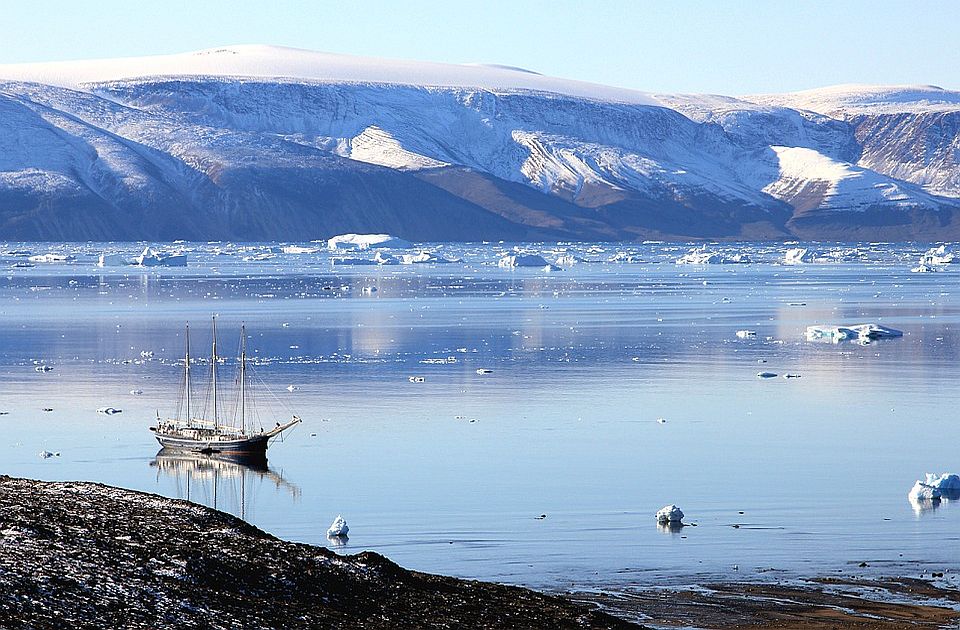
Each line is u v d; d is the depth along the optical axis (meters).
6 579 54.34
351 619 58.94
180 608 55.81
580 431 128.38
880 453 117.06
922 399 150.38
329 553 66.94
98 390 158.88
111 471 110.69
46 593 53.97
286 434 127.44
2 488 71.31
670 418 136.25
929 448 119.69
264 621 56.69
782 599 71.81
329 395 154.12
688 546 84.12
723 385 162.12
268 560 63.66
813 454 116.50
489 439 123.94
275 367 182.88
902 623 67.44
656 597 72.31
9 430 129.38
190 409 143.75
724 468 110.06
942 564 79.62
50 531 62.28
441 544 85.06
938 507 95.19
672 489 101.81
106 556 59.84
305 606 59.34
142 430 129.62
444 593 64.75
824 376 171.88
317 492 101.56
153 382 166.88
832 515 92.81
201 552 62.44
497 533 88.00
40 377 171.50
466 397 151.75
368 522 91.50
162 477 108.06
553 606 65.38
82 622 52.12
